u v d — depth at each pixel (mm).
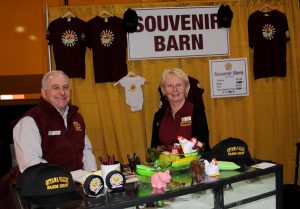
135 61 3117
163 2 3066
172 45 3080
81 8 3045
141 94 3084
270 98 3311
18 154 1782
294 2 3285
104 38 3020
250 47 3236
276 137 3332
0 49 2990
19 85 3049
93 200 1068
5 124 2881
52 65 2998
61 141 1891
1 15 2984
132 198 1082
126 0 3242
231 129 3246
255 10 3227
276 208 1462
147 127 3127
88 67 3084
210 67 3162
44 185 1092
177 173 1386
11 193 1310
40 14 3041
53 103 1914
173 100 2162
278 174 1454
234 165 1399
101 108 3076
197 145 1597
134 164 1458
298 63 3312
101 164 1244
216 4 3137
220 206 1278
